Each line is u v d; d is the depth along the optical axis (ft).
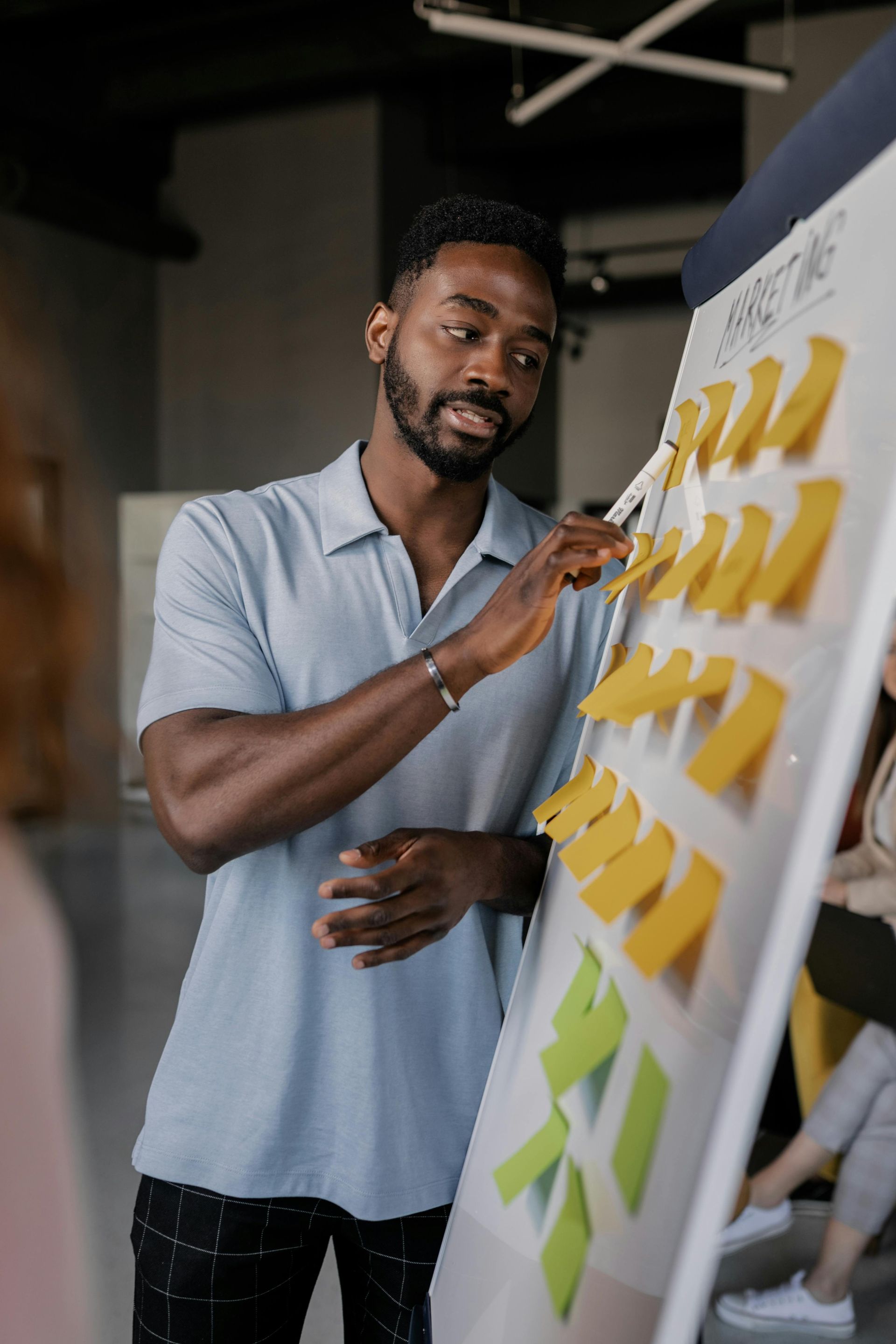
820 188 2.13
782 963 1.41
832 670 1.55
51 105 23.67
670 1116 1.72
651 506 2.84
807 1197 7.99
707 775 1.76
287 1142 3.34
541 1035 2.52
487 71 24.67
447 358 3.37
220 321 26.08
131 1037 10.73
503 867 3.26
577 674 3.79
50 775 1.72
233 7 22.67
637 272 30.89
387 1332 3.46
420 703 2.80
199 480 26.48
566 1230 2.06
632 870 2.06
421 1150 3.38
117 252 25.53
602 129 24.97
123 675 23.18
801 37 19.47
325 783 2.85
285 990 3.35
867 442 1.63
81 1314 1.47
